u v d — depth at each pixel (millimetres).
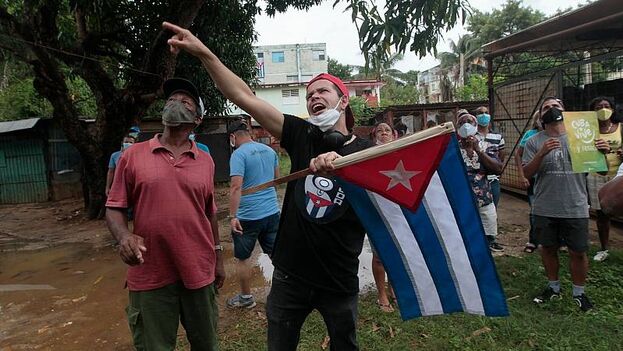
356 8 3891
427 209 1980
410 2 3891
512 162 9383
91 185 9320
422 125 15781
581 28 6699
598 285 4250
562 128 3736
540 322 3559
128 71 10547
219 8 9961
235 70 12539
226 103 15227
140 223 2350
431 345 3299
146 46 9922
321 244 1970
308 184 2031
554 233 3838
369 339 3420
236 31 12109
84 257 6566
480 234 1973
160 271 2369
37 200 12648
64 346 3723
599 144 3436
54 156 12727
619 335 3314
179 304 2482
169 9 8461
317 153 2062
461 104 15539
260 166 3973
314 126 2066
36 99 17078
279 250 2119
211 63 2076
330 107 2061
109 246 7129
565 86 8789
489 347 3238
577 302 3824
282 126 2148
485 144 5266
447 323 3623
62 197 12844
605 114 3955
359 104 26875
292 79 42719
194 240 2418
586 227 3721
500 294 1991
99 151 9211
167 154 2410
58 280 5523
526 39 8594
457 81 39906
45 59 8406
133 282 2391
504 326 3510
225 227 7969
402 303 2053
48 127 12578
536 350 3189
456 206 1962
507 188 9609
